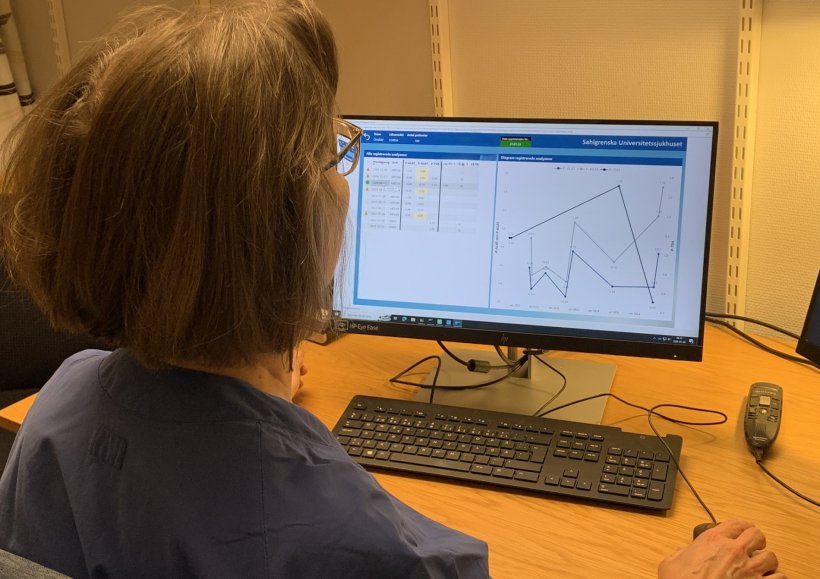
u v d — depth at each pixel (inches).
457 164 51.1
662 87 59.2
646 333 49.7
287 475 24.4
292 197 23.6
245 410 24.8
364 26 70.6
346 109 74.1
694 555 35.8
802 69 53.7
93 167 22.5
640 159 48.4
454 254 51.8
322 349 60.3
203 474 23.9
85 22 89.4
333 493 24.6
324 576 23.6
